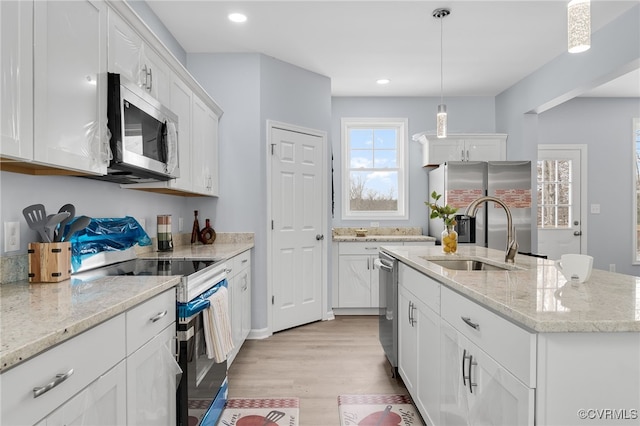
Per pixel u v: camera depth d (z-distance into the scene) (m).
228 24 3.09
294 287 3.94
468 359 1.42
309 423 2.11
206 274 1.96
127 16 1.84
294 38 3.35
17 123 1.16
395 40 3.39
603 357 0.99
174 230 3.34
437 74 4.23
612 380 0.99
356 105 5.05
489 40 3.39
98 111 1.62
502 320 1.16
